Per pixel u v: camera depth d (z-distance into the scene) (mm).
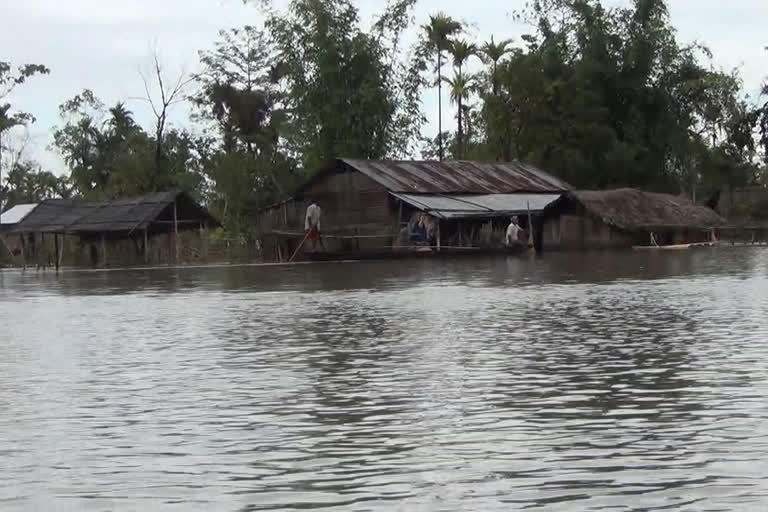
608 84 85750
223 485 10391
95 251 71312
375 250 63875
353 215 67312
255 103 85000
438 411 13859
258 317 27891
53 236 75188
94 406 14945
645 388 15219
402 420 13328
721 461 10750
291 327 25016
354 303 31469
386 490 10039
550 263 54469
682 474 10289
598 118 84250
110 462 11477
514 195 70812
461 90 90812
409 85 81000
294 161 82312
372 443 12055
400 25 78938
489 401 14492
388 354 19578
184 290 40812
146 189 86500
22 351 21859
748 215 95188
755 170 101625
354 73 77750
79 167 98750
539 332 22625
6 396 15984
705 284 36250
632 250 70625
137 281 49062
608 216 70562
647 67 85500
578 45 87000
